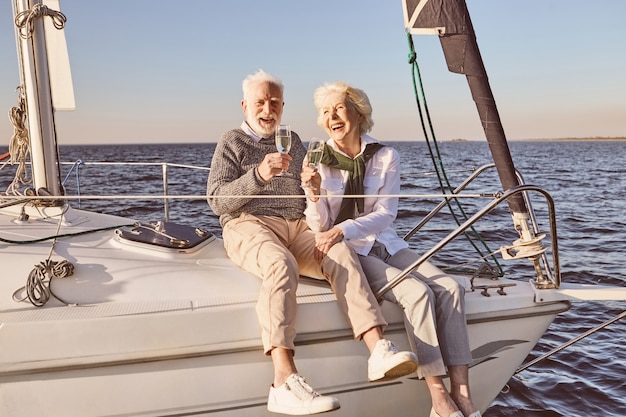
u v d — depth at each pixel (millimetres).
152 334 2258
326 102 2797
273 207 2832
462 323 2551
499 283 2877
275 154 2521
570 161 43812
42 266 2352
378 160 2834
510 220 9930
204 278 2535
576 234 9766
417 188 17672
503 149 2627
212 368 2334
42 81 2973
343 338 2500
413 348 2506
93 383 2213
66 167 24969
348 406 2555
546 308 2756
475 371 2742
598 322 5043
